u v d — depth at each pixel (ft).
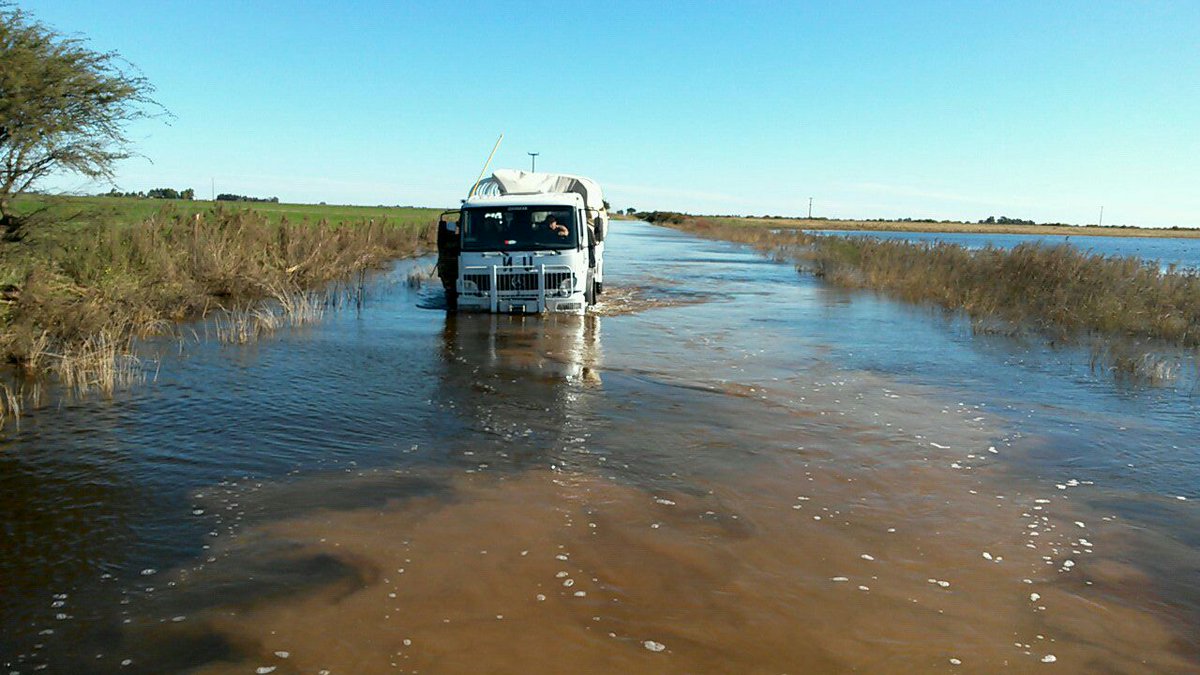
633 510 16.60
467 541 14.85
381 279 70.38
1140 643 11.87
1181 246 274.98
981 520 16.60
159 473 18.40
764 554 14.57
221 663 10.73
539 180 58.85
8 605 12.23
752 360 34.55
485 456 20.16
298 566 13.70
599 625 11.89
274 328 40.83
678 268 93.25
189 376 28.78
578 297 47.93
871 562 14.38
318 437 21.57
